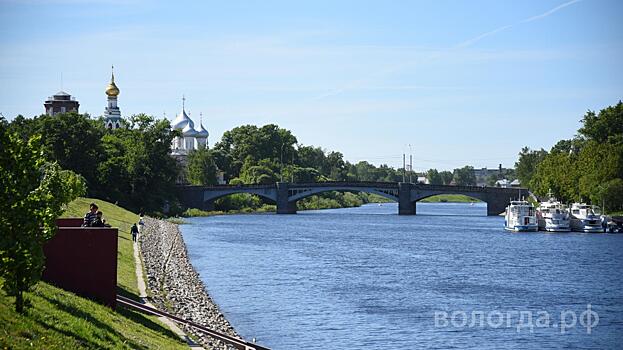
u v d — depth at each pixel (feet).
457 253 448.65
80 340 114.62
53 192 123.95
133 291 203.00
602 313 248.93
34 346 103.65
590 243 534.37
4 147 111.96
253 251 425.69
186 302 215.72
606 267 383.65
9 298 119.14
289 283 299.99
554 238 580.71
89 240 150.71
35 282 112.88
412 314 238.89
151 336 142.31
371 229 652.07
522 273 355.15
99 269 150.92
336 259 396.37
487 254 444.96
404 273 343.87
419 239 552.00
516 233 632.79
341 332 211.00
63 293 139.54
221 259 380.17
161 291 220.02
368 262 386.32
